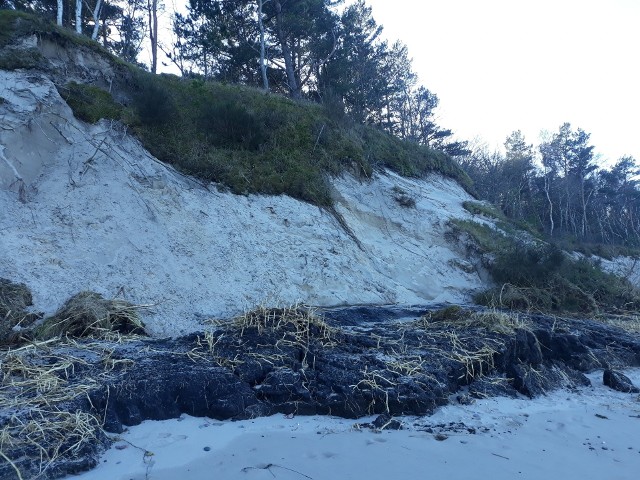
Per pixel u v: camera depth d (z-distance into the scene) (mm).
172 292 9367
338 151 15539
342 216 13695
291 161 14133
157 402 5766
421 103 44531
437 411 6504
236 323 7914
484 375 7656
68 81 12289
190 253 10297
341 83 27047
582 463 5348
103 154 11031
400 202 15469
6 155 9852
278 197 12875
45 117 10859
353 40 30297
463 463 5152
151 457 4906
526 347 8422
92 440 4910
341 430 5754
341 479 4719
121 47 28547
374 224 14562
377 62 33875
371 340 7863
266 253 11242
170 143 12531
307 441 5422
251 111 15250
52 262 8867
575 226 43406
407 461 5109
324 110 17422
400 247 14273
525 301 12719
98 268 9109
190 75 24203
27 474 4332
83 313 7707
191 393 5953
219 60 27797
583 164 52969
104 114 11906
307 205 13203
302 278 11172
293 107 16609
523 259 14016
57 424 4895
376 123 31688
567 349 9047
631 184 57562
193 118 14031
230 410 5879
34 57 11820
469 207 18016
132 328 8031
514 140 51031
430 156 20922
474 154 46688
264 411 6062
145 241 9945
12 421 4828
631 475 5113
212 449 5141
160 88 13219
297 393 6246
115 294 8836
